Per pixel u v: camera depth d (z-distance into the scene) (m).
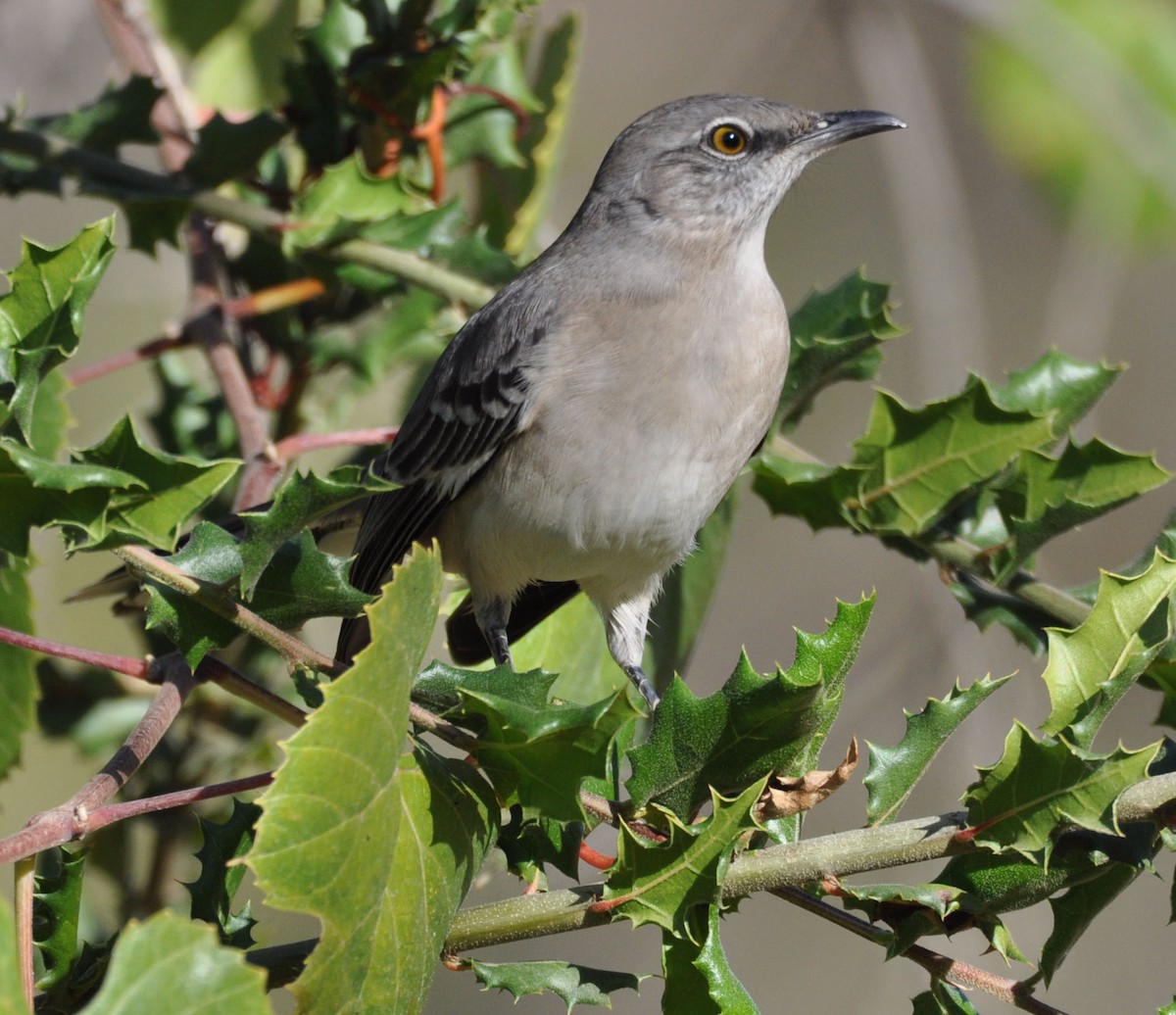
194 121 9.77
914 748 5.54
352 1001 4.47
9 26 10.92
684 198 8.49
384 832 4.55
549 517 8.23
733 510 9.09
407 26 8.64
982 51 13.33
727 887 5.25
